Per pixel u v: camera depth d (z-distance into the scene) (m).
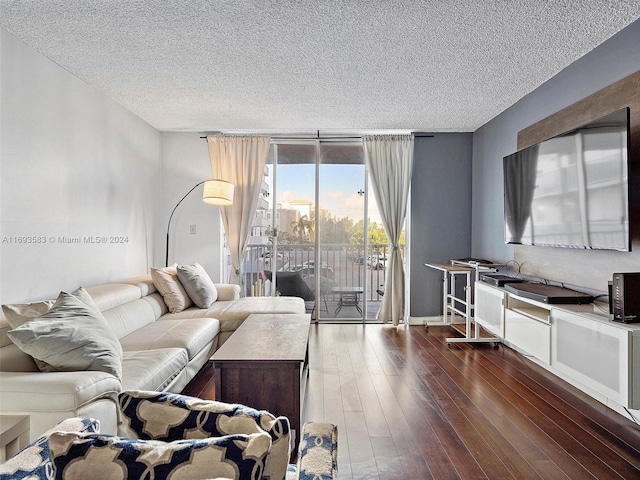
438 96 3.91
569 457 2.12
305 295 5.43
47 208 3.03
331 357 3.82
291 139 5.38
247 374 2.20
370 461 2.08
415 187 5.30
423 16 2.50
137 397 0.94
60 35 2.71
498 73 3.36
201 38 2.78
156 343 2.85
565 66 3.22
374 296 5.44
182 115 4.54
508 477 1.95
